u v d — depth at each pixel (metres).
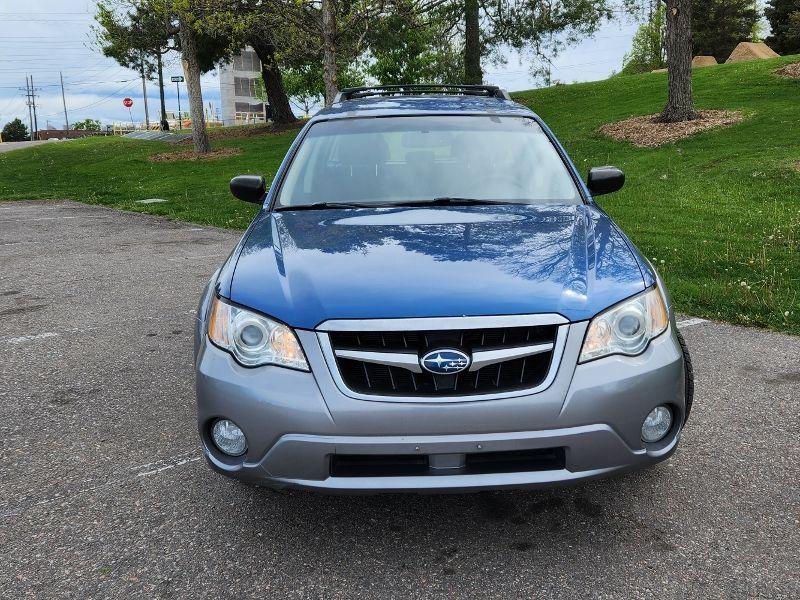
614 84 29.84
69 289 6.95
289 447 2.35
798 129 15.45
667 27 18.02
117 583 2.43
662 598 2.29
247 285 2.62
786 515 2.76
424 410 2.30
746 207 10.02
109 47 28.44
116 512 2.89
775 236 8.09
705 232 8.55
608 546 2.59
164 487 3.09
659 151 15.41
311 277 2.59
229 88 82.25
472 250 2.77
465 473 2.37
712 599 2.28
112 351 4.99
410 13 19.97
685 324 5.39
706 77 26.03
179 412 3.90
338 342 2.39
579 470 2.38
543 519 2.78
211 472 3.22
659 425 2.52
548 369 2.37
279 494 3.02
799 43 57.88
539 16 23.92
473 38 26.39
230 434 2.47
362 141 3.95
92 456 3.39
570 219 3.21
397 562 2.52
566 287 2.51
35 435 3.63
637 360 2.45
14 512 2.90
